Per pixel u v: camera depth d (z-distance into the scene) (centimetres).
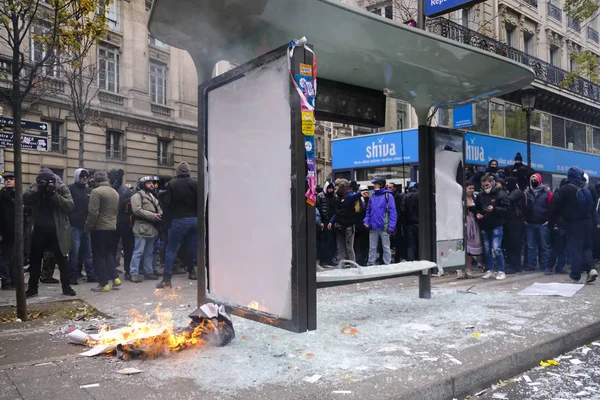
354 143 2034
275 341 402
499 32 2017
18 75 525
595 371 376
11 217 768
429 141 624
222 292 437
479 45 1767
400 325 462
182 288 715
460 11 1816
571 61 2497
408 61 521
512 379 357
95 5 566
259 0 377
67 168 2041
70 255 781
